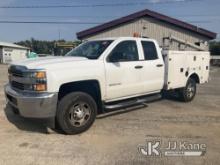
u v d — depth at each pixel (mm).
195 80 8055
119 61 5512
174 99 8164
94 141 4453
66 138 4570
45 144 4277
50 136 4656
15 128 5062
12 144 4254
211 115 6336
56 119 4664
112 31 20734
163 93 7523
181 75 7266
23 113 4445
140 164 3635
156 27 20266
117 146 4250
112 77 5320
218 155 3980
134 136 4723
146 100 6199
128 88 5691
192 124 5539
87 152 3992
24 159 3711
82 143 4352
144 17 20297
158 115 6215
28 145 4223
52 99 4363
